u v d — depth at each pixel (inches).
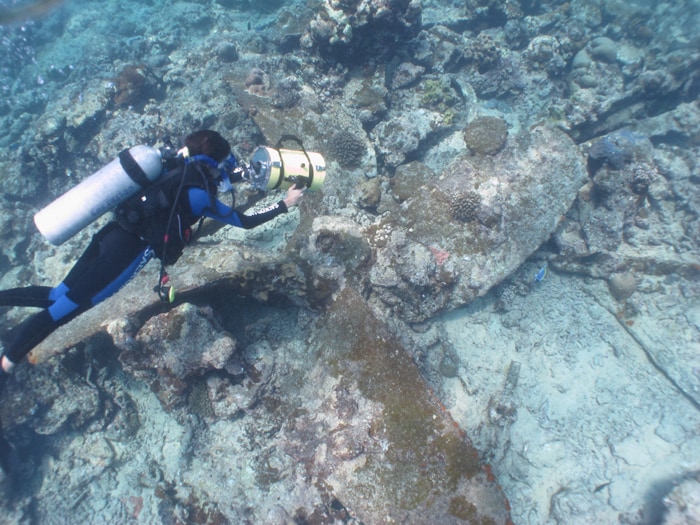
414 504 121.5
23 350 96.7
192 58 255.1
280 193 179.5
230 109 206.5
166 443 161.0
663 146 214.8
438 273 159.9
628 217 186.9
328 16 197.9
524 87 246.5
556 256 185.9
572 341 175.8
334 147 185.9
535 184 171.8
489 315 181.6
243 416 155.8
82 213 92.0
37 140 227.8
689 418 157.5
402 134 192.4
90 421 162.1
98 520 153.0
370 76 216.4
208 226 168.7
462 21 280.2
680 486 130.6
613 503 146.6
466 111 224.2
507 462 157.0
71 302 96.7
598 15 284.7
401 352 139.1
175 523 147.5
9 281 205.3
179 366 144.8
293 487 143.7
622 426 159.5
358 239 159.3
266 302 155.3
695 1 263.6
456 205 166.4
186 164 94.6
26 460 156.2
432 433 128.3
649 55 266.8
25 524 149.7
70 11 403.9
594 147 188.4
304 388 145.8
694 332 171.3
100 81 235.9
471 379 168.2
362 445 129.0
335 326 146.7
